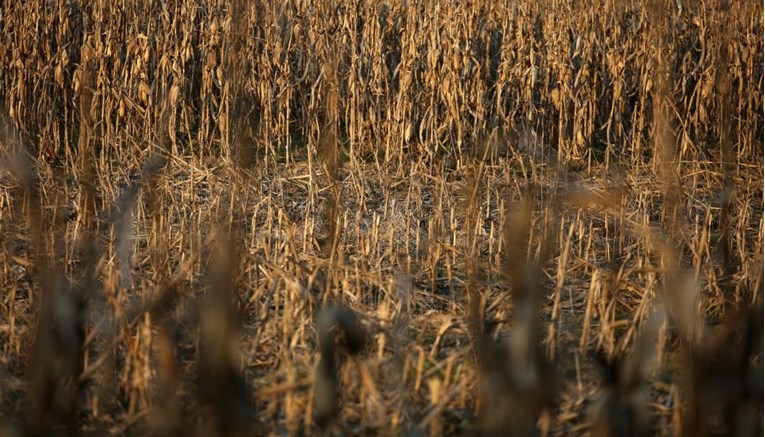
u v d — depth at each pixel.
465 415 3.58
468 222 5.39
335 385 3.48
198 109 9.27
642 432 3.04
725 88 4.62
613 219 6.14
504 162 7.69
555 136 8.93
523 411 2.98
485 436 3.03
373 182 7.44
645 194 6.59
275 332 4.25
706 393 2.93
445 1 8.41
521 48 8.57
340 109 8.86
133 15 8.95
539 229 5.75
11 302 4.26
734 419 2.97
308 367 3.90
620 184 6.11
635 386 3.05
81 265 5.04
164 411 3.07
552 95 8.20
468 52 8.20
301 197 6.93
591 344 4.27
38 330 3.26
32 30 8.55
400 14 9.09
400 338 4.10
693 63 9.11
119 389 3.67
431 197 7.06
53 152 7.81
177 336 4.14
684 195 6.80
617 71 8.38
